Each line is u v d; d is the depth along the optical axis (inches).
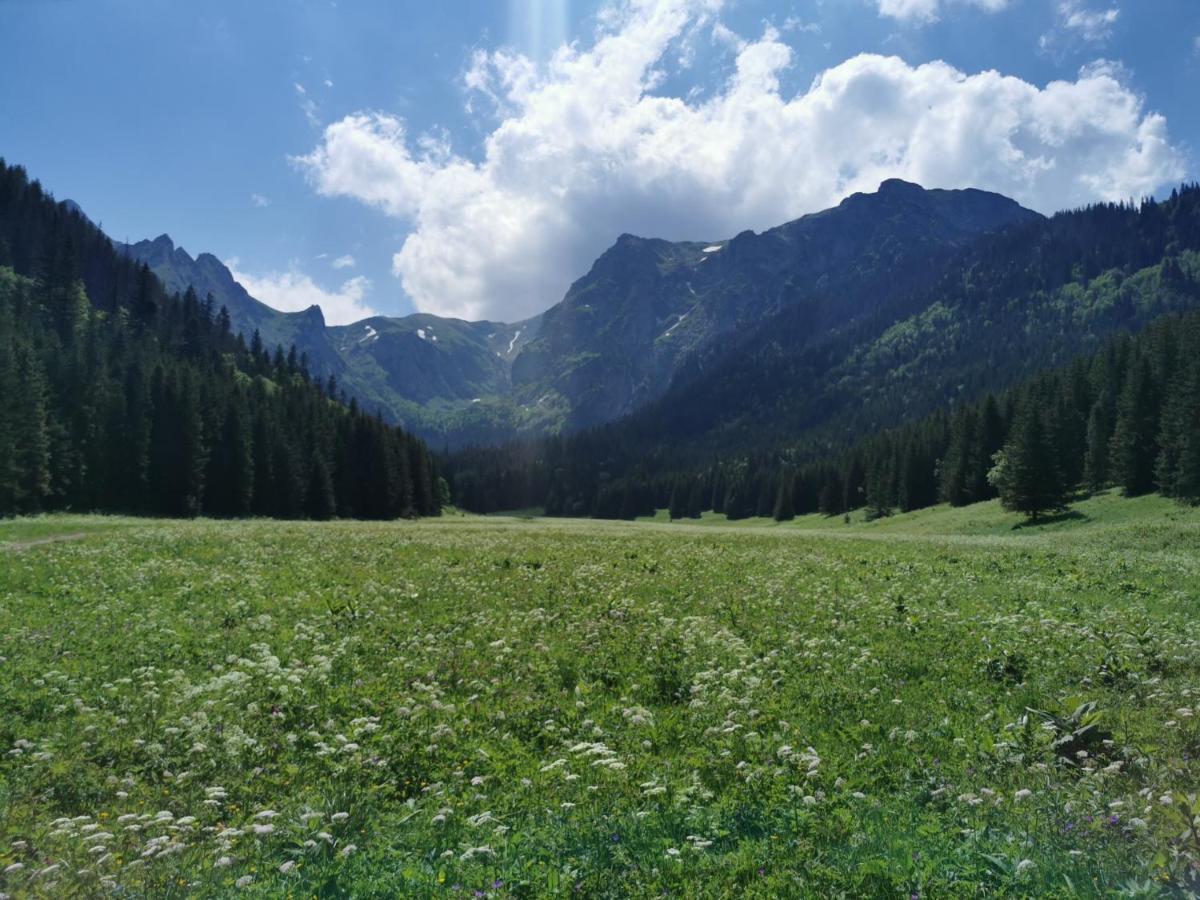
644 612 717.3
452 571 1031.6
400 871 235.3
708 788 310.8
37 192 6599.4
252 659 540.4
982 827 253.1
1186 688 418.9
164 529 1795.0
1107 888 204.2
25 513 2640.3
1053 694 431.2
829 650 546.9
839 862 227.0
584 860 235.3
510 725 405.4
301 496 3914.9
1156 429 3097.9
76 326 4945.9
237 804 317.1
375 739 369.1
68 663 511.8
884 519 4340.6
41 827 286.0
